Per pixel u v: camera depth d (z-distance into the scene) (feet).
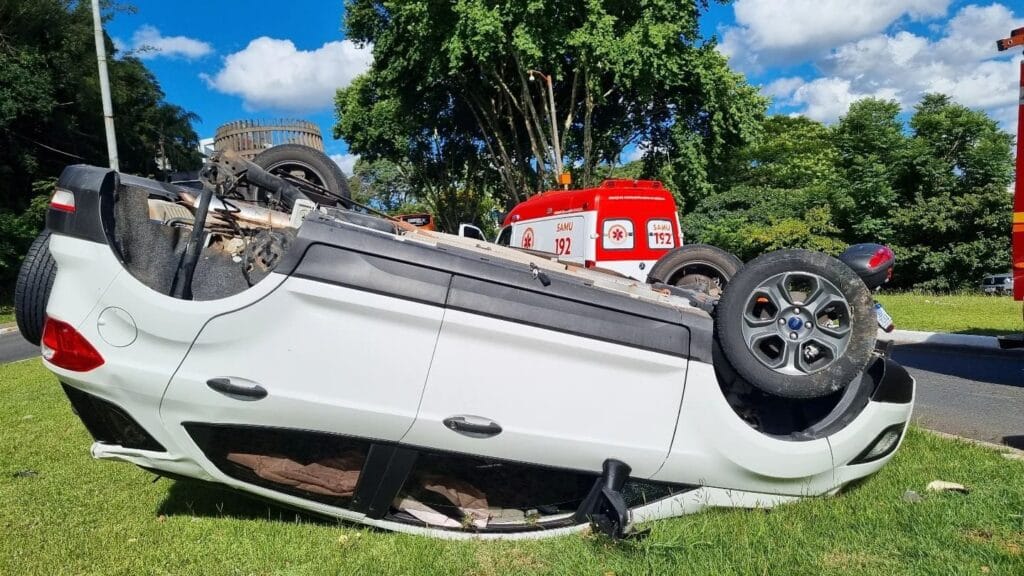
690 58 77.41
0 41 91.30
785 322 12.75
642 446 11.73
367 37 89.51
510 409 11.21
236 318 10.70
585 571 10.32
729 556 10.69
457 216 130.82
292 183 14.55
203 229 12.09
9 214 92.02
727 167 116.37
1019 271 24.98
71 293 10.94
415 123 92.02
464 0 70.74
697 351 11.91
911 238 117.19
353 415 10.91
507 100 84.33
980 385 26.96
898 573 10.00
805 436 12.84
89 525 12.35
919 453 15.83
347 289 10.82
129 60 120.78
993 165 114.32
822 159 144.25
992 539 11.03
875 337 12.67
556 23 71.46
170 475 11.82
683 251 21.97
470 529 11.89
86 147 109.40
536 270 11.65
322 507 11.75
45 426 20.24
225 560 10.92
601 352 11.41
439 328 11.00
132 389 10.89
